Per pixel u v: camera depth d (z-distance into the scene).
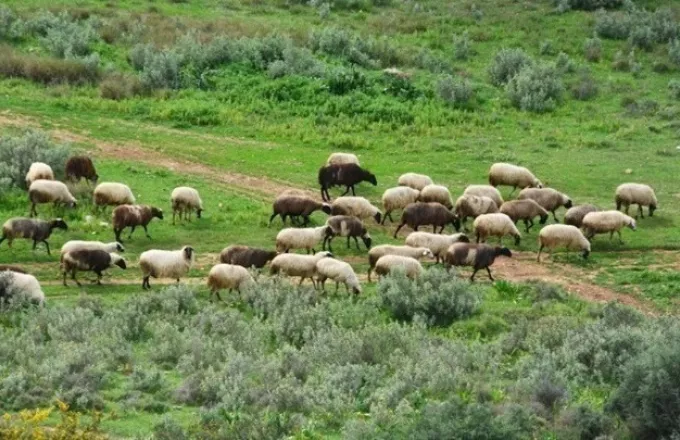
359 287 110.31
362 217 133.12
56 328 92.00
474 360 88.31
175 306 102.62
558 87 198.25
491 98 196.50
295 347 92.75
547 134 180.38
